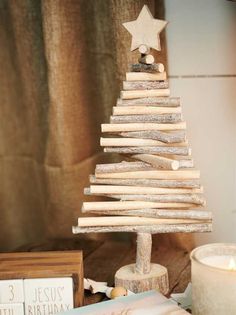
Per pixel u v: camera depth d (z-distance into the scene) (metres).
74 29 0.79
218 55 0.76
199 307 0.48
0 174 0.92
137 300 0.49
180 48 0.77
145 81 0.58
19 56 0.86
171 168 0.54
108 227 0.58
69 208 0.85
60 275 0.51
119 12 0.74
